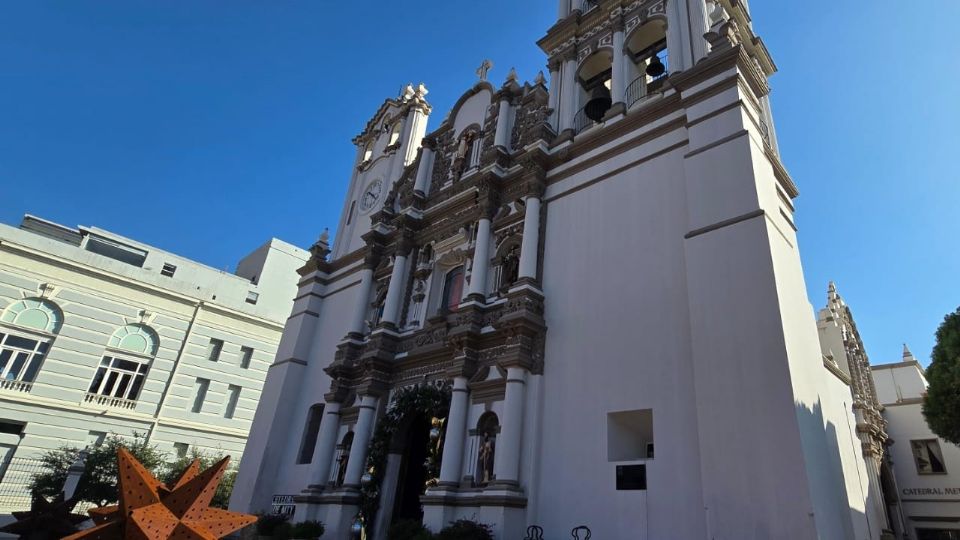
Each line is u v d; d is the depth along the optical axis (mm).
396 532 15781
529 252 17453
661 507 11938
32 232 34000
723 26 15570
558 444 14453
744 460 10805
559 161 18797
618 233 15891
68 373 31578
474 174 22016
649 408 13062
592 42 20906
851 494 18141
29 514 14070
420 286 21938
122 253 38875
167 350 35406
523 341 15977
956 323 16078
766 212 12719
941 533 24922
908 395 29469
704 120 14836
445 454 16109
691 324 12719
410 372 20125
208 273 40719
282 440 24328
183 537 8375
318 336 26641
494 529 13812
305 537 18266
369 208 28859
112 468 26938
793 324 12086
